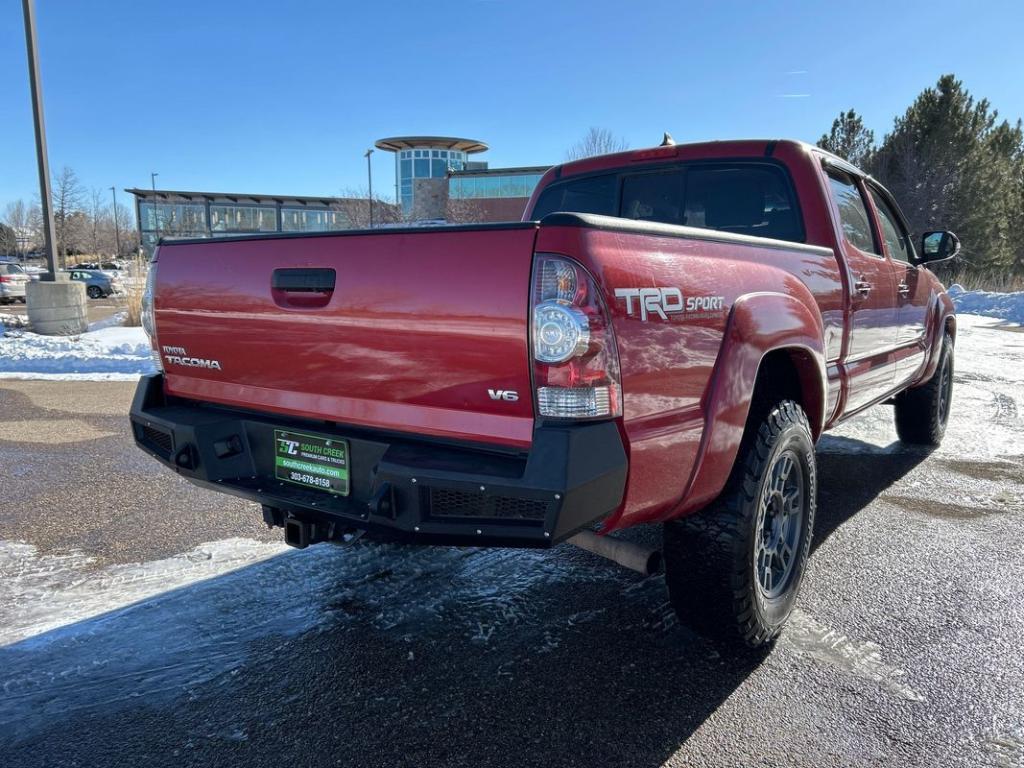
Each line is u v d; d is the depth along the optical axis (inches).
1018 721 97.0
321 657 112.7
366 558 151.6
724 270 101.3
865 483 202.1
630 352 83.4
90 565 146.3
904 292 187.0
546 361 80.1
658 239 90.9
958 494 192.7
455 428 89.7
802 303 118.4
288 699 101.7
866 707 99.9
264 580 140.0
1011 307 756.6
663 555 110.3
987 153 1368.1
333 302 97.7
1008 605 130.4
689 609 110.8
